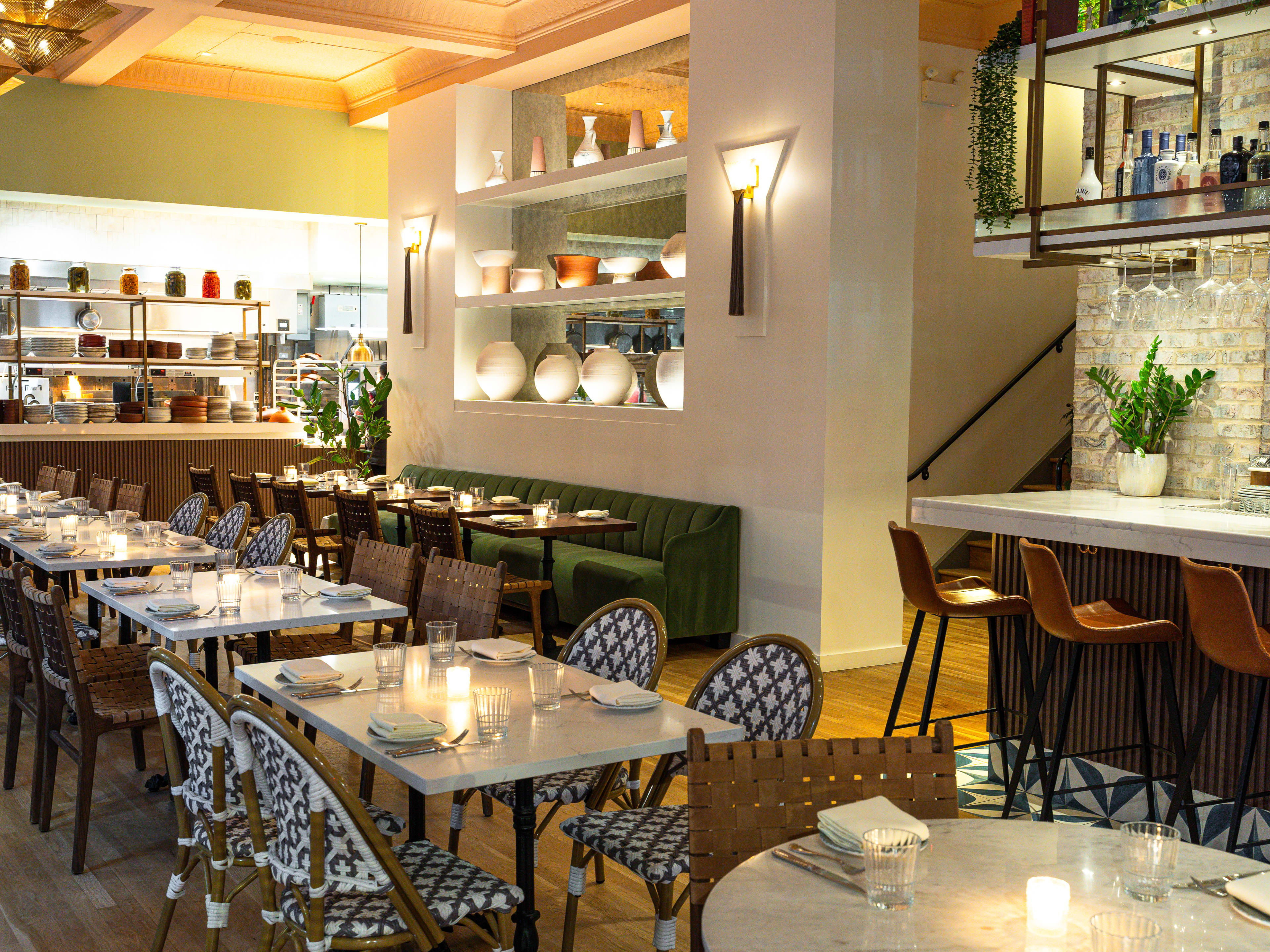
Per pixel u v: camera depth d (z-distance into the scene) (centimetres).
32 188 1081
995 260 921
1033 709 399
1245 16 423
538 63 942
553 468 884
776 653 307
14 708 450
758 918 169
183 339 1261
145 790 448
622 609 357
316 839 228
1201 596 337
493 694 260
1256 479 436
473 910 246
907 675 443
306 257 1330
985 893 179
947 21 888
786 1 657
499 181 963
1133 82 501
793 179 655
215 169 1161
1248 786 375
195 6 833
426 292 1045
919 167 875
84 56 998
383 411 1118
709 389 723
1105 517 409
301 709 284
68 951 317
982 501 470
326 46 1061
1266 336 465
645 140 902
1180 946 161
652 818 294
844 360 645
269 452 1130
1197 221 423
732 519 697
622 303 873
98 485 812
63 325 1191
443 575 448
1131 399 504
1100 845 201
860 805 206
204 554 539
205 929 331
